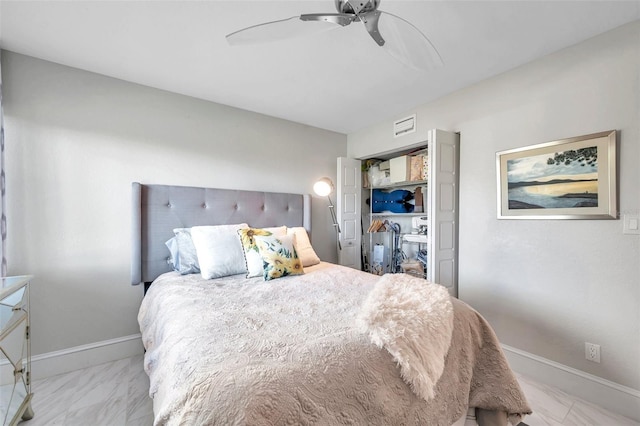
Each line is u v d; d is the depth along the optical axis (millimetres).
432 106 2674
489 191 2238
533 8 1479
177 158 2469
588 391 1730
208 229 2225
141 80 2248
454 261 2467
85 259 2068
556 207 1873
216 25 1612
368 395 825
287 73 2162
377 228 3590
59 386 1833
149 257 2258
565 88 1843
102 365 2090
